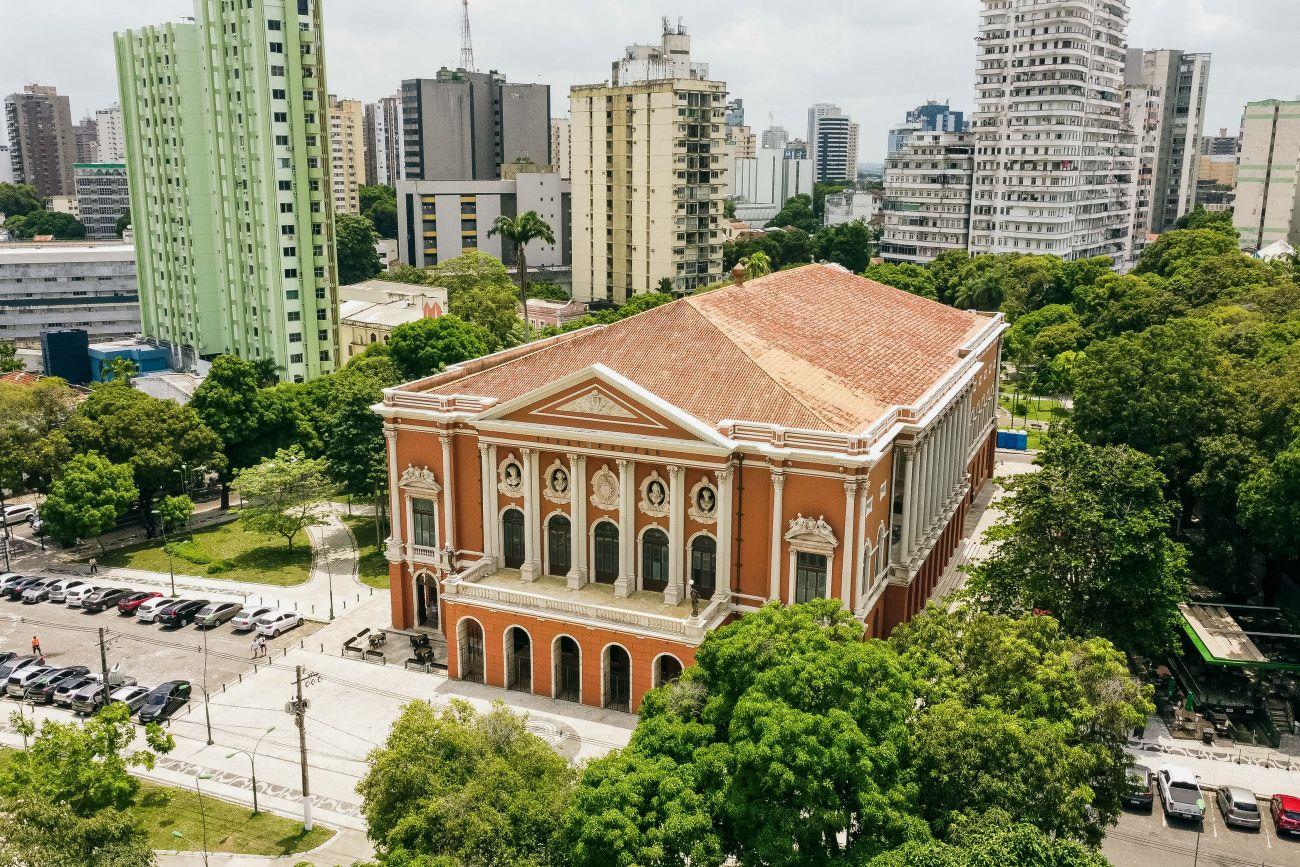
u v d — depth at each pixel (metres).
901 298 101.31
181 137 150.25
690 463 62.25
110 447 96.62
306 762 53.00
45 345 162.38
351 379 110.25
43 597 83.94
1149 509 63.31
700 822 39.03
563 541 68.44
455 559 72.62
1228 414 84.94
